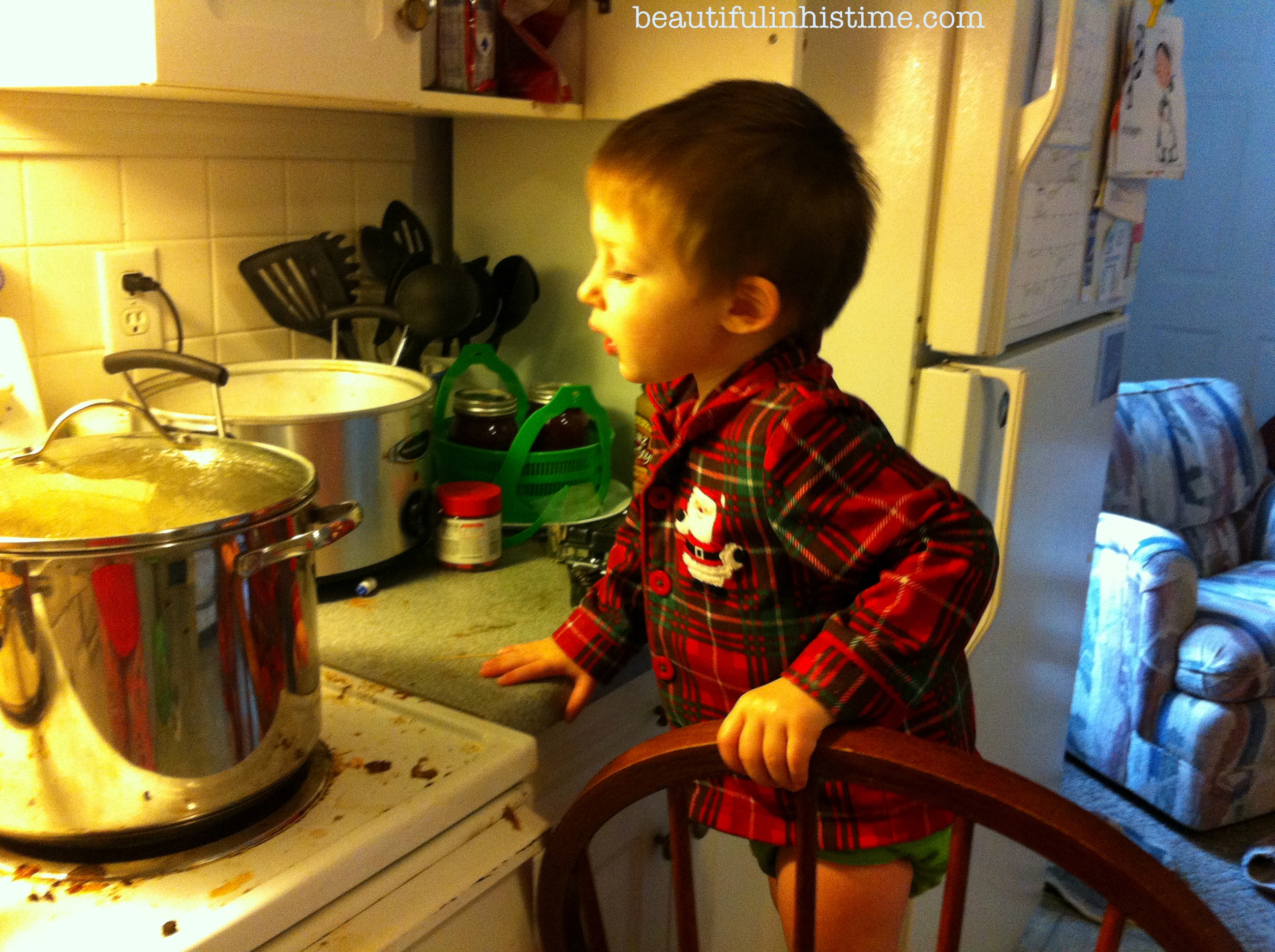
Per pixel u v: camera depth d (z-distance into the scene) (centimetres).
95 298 113
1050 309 135
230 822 69
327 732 82
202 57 83
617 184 74
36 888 63
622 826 105
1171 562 221
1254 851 204
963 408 120
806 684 68
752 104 75
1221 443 278
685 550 82
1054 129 121
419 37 105
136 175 115
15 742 62
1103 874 57
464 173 149
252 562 65
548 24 125
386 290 138
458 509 113
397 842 70
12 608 59
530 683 89
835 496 73
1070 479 157
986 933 169
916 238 119
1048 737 173
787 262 74
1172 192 361
